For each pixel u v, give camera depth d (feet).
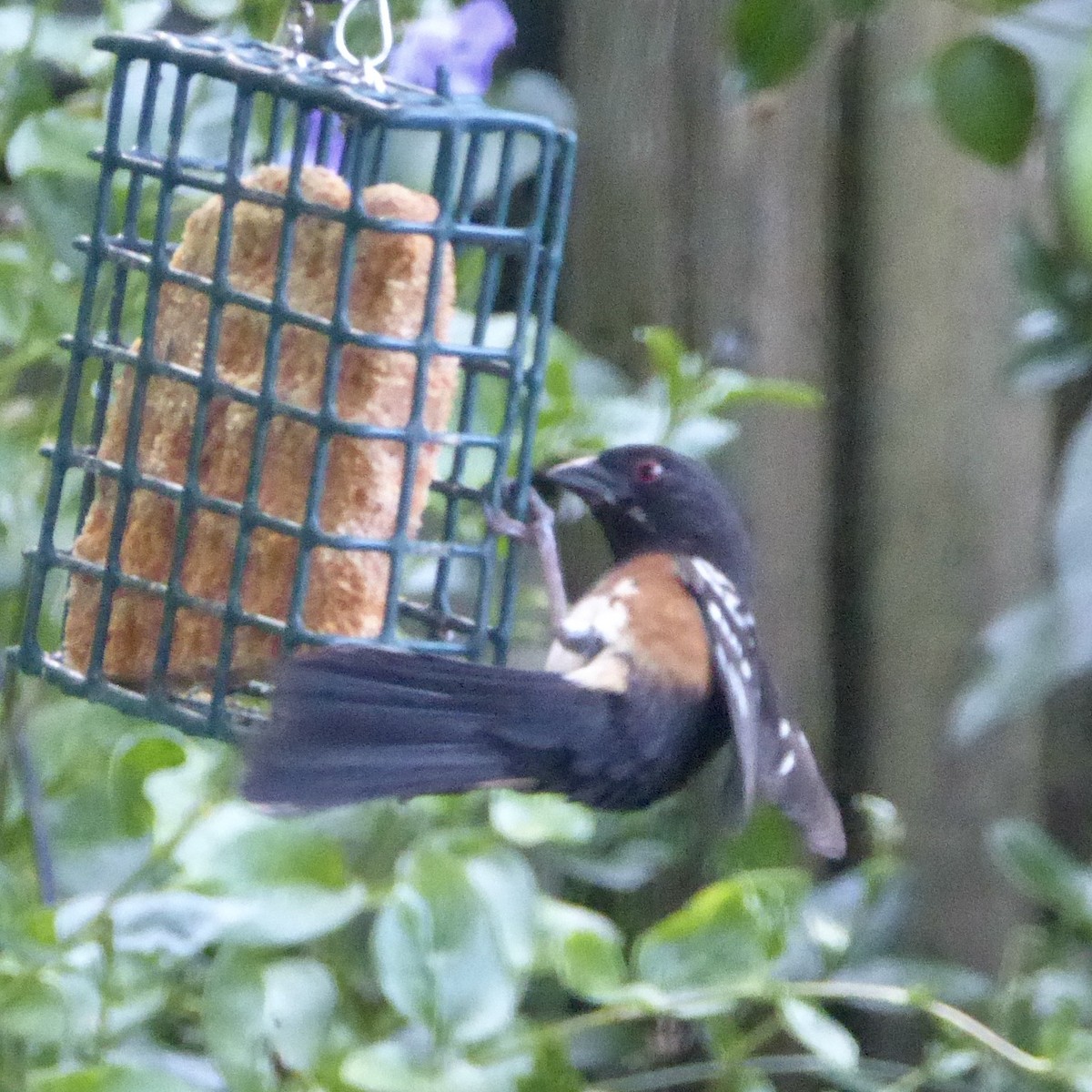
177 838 17.60
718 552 21.18
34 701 19.66
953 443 27.02
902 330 27.09
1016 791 27.30
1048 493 27.48
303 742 15.53
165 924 17.02
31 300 20.83
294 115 21.08
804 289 26.73
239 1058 16.76
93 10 25.93
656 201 26.04
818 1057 20.16
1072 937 25.34
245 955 17.01
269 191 17.84
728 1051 20.21
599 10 26.13
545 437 21.20
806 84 26.40
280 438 18.12
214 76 17.78
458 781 16.20
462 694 16.70
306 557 17.56
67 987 17.06
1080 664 17.94
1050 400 27.30
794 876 18.44
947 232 26.76
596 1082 24.17
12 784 20.17
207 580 18.24
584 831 18.90
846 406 27.55
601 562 25.62
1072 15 18.13
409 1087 16.46
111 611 18.30
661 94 25.95
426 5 21.33
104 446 18.84
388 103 17.47
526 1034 18.04
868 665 27.66
